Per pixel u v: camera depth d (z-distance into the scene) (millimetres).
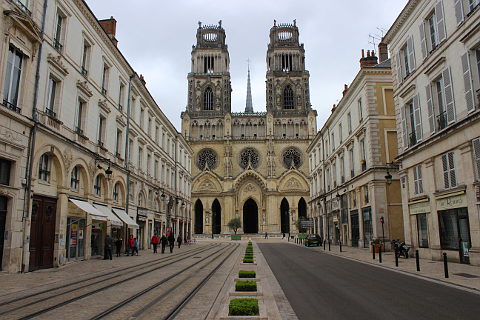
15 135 18609
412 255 27547
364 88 38594
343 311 10312
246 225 107875
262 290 13672
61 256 22875
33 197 20469
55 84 23375
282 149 96500
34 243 20562
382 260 25703
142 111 41375
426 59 25250
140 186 39406
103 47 30328
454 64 21953
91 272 19609
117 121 33469
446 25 22766
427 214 25344
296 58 105750
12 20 18281
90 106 27938
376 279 16688
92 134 28188
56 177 23125
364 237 39719
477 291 13281
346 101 45312
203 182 95125
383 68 38062
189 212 70438
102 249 30266
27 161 19625
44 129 20859
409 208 28109
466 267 19781
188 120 98438
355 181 41719
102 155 29844
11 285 14914
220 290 13805
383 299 11945
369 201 37531
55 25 22922
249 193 95750
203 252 38469
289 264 24422
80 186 26422
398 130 30000
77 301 11609
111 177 31219
